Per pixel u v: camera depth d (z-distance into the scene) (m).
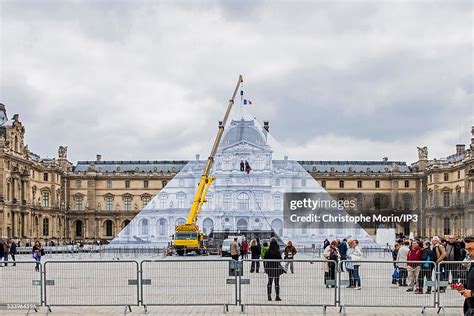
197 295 33.81
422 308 34.03
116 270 34.03
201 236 112.00
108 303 33.75
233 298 33.91
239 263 33.16
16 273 34.53
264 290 33.94
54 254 137.12
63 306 34.50
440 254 42.53
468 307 20.64
